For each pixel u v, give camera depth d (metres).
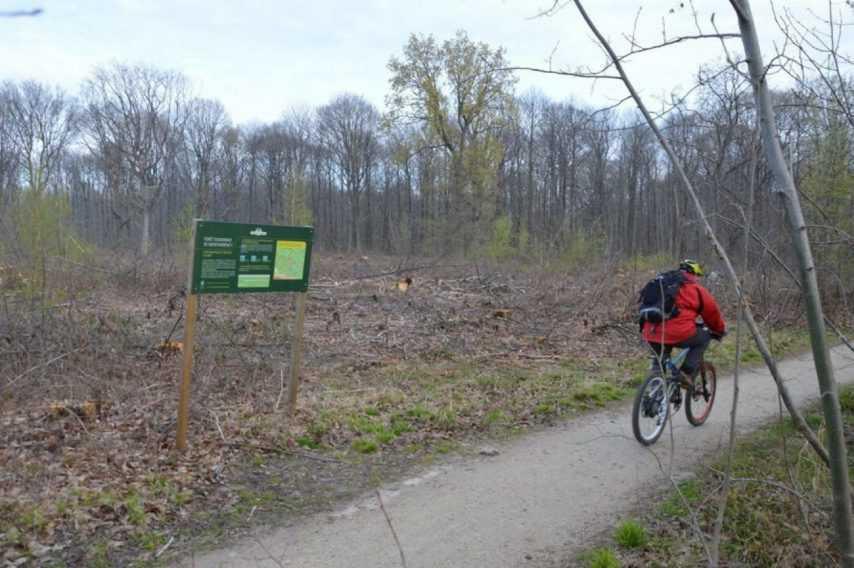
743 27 2.53
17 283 11.41
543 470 5.93
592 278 16.09
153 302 14.18
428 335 12.29
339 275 21.59
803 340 11.85
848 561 2.50
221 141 55.84
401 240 26.80
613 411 7.92
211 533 4.65
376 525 4.83
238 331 10.76
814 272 2.48
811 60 3.22
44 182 14.80
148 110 49.28
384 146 60.25
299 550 4.45
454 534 4.70
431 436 6.82
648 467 5.96
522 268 20.14
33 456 5.76
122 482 5.27
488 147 27.94
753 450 6.35
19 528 4.47
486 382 8.95
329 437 6.65
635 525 4.61
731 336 12.27
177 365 8.88
